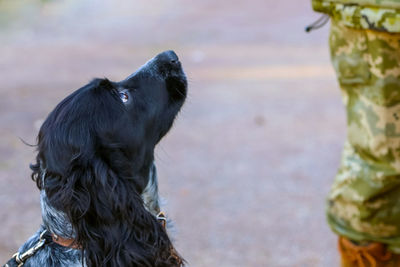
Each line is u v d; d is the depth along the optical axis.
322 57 14.12
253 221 6.10
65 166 2.67
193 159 7.80
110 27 19.56
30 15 21.16
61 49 15.93
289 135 8.73
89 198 2.63
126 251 2.64
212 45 16.16
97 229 2.64
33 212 6.31
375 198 3.44
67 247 2.90
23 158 7.78
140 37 17.52
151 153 3.20
